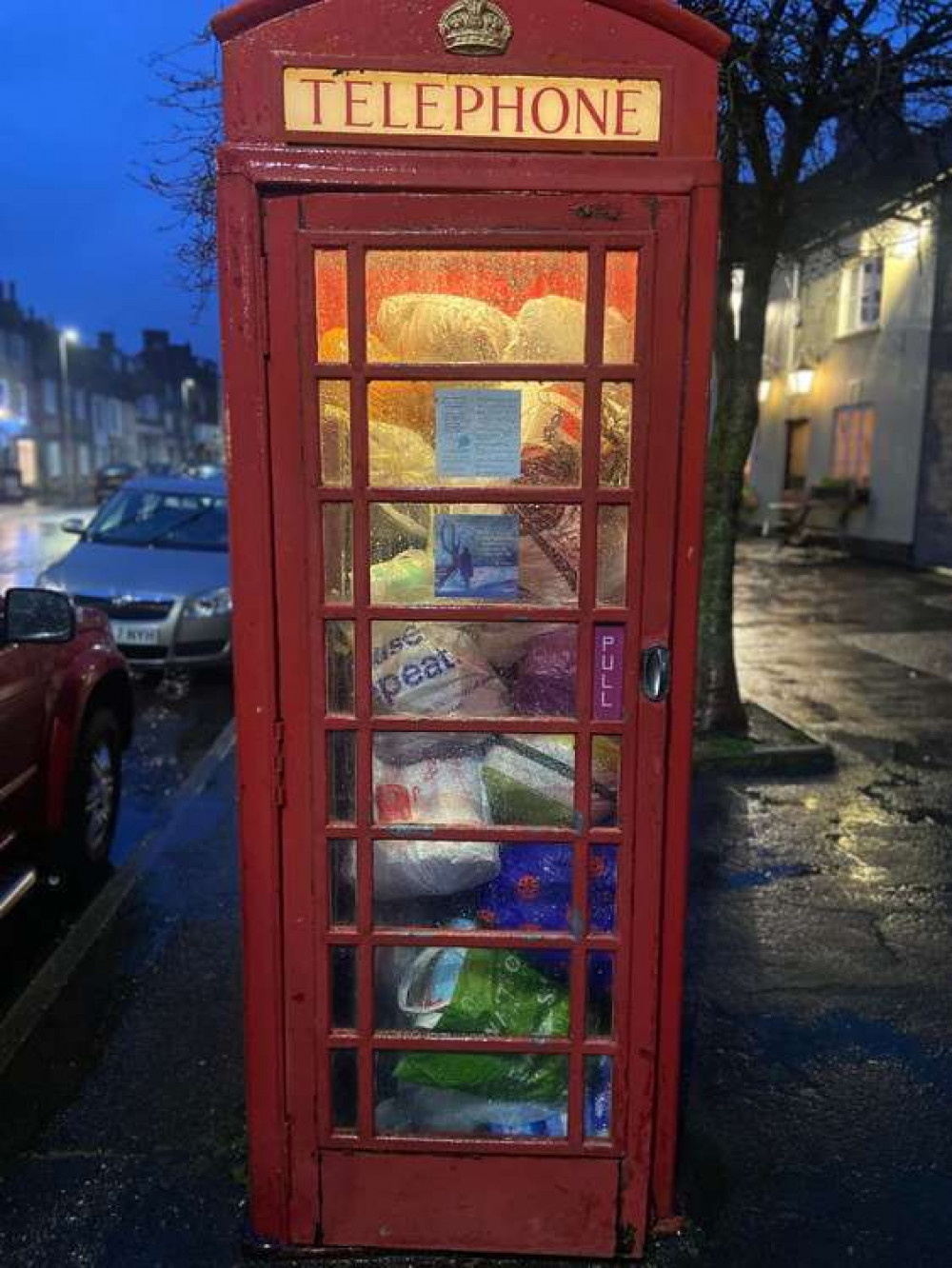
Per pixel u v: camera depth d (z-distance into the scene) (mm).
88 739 4656
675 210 2146
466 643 2354
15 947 4199
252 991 2439
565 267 2182
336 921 2482
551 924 2475
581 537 2271
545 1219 2523
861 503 17250
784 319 20703
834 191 6613
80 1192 2752
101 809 4922
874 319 17188
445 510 2285
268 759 2338
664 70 2141
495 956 2502
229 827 5355
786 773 6289
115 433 76625
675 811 2391
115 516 9742
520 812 2428
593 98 2146
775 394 21328
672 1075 2527
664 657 2309
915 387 15703
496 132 2145
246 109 2129
